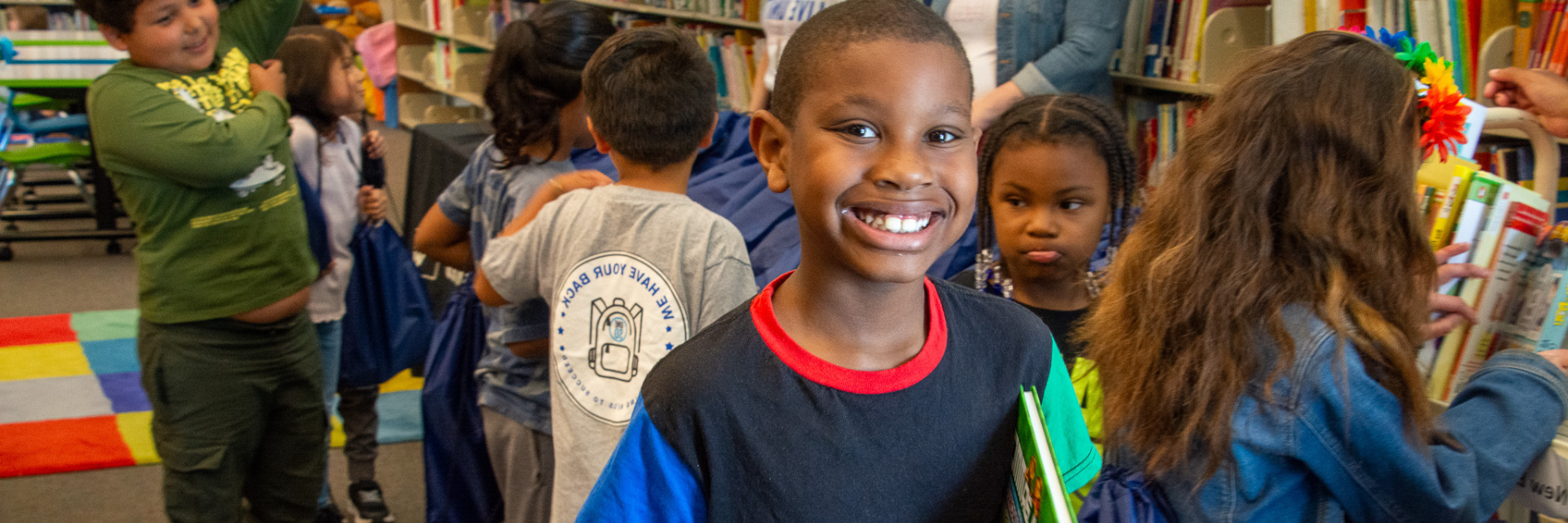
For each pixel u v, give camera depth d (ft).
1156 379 3.20
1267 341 3.03
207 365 6.20
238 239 6.08
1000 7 7.32
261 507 7.11
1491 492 3.16
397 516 8.42
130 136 5.65
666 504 2.29
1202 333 3.10
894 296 2.20
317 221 7.06
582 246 4.61
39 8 18.88
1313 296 3.02
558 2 5.89
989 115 7.19
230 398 6.33
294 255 6.40
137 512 8.41
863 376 2.20
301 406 6.84
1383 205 3.14
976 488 2.33
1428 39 5.62
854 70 2.04
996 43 7.46
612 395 4.50
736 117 9.77
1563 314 3.79
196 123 5.72
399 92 24.38
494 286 5.00
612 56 4.63
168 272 6.02
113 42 5.82
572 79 5.61
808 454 2.21
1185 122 7.36
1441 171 3.82
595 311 4.55
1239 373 3.02
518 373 5.43
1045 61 7.18
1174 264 3.21
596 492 2.37
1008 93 7.20
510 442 5.50
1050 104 4.22
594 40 5.71
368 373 7.76
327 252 7.18
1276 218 3.15
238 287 6.14
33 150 15.56
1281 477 3.10
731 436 2.23
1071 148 4.05
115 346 12.07
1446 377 3.96
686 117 4.57
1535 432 3.24
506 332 5.27
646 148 4.59
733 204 7.56
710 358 2.27
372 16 25.14
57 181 19.63
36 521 8.21
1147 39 7.84
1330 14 5.98
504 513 6.49
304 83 7.04
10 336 12.32
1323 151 3.11
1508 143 5.70
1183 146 3.43
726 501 2.26
